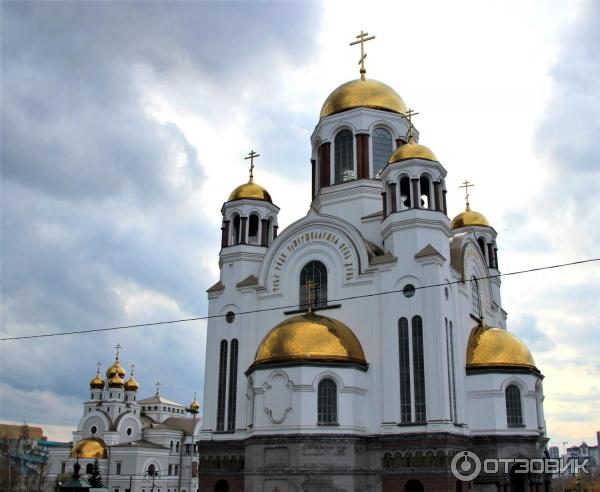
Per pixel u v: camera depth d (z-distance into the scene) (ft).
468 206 226.58
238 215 182.29
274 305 165.99
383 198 161.27
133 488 329.52
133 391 388.78
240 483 153.89
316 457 131.34
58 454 350.64
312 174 200.54
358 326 151.74
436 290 143.54
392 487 135.13
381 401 142.72
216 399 165.48
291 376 135.85
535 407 151.94
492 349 154.92
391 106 191.62
